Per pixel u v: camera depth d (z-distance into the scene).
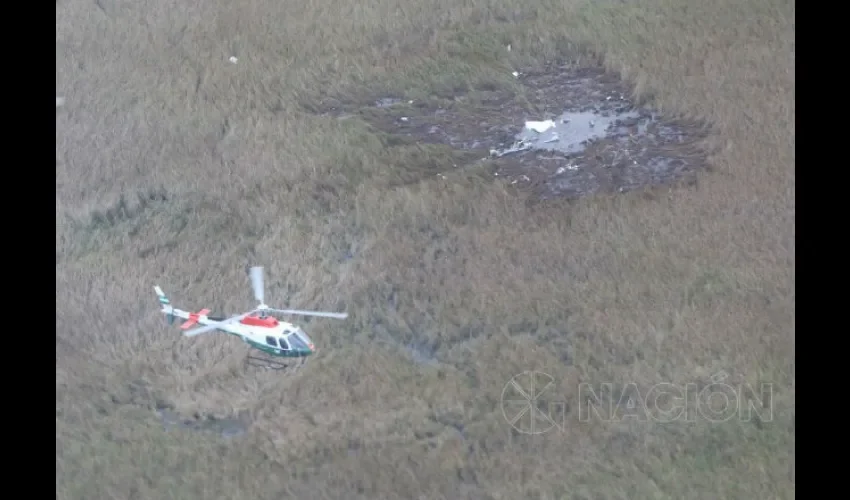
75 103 69.69
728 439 42.19
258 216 58.03
